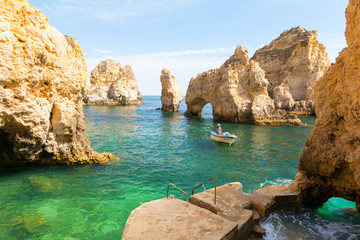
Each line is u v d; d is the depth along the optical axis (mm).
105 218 8945
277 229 7879
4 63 11320
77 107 17375
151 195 11375
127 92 106000
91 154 16812
